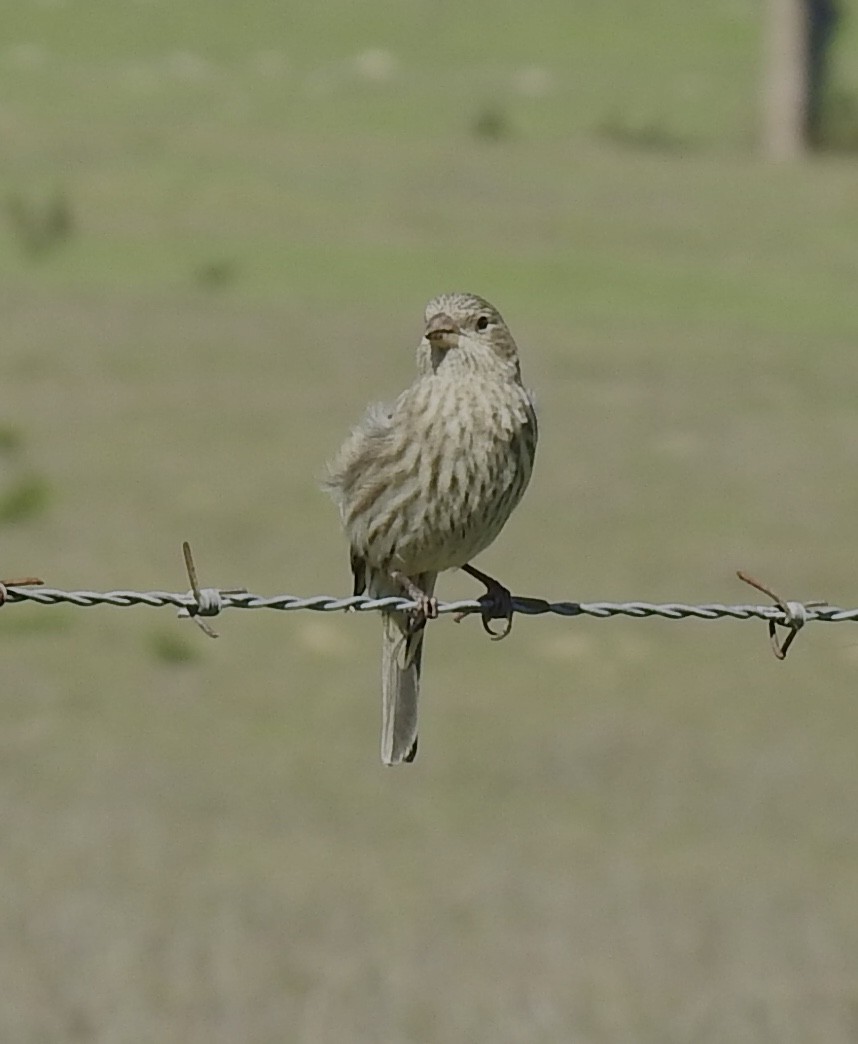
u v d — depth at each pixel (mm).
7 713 15789
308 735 15531
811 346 27281
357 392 24672
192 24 43375
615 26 46031
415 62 42594
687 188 35656
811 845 13391
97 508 20719
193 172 34062
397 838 13484
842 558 19859
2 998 10727
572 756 15031
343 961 11312
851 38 48344
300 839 13375
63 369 25062
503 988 10953
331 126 37812
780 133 40562
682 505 21109
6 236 30906
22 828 13398
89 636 17531
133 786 14375
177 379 24812
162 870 12727
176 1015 10672
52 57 40875
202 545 19875
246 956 11344
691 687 16562
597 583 19016
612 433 23359
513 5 46062
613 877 12734
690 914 12055
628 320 28328
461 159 35938
